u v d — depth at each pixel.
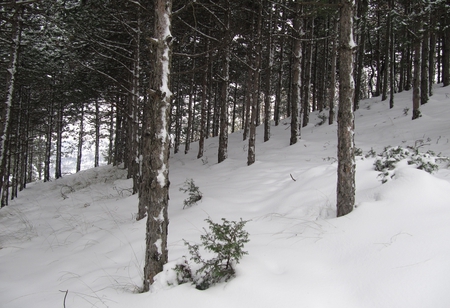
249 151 11.11
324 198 5.61
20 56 11.49
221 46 6.50
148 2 8.40
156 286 3.37
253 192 7.39
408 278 2.71
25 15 9.77
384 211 4.17
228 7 10.79
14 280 4.79
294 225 4.73
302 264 3.37
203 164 14.41
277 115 21.23
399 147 6.43
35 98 18.06
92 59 10.95
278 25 16.11
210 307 2.82
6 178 16.47
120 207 9.41
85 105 24.36
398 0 17.69
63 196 14.11
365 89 36.44
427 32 14.48
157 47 3.76
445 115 12.34
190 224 5.77
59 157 24.34
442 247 3.01
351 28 4.69
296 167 9.16
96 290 3.79
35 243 7.23
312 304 2.65
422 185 4.45
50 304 3.60
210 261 3.45
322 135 14.50
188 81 20.05
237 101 33.19
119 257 4.96
